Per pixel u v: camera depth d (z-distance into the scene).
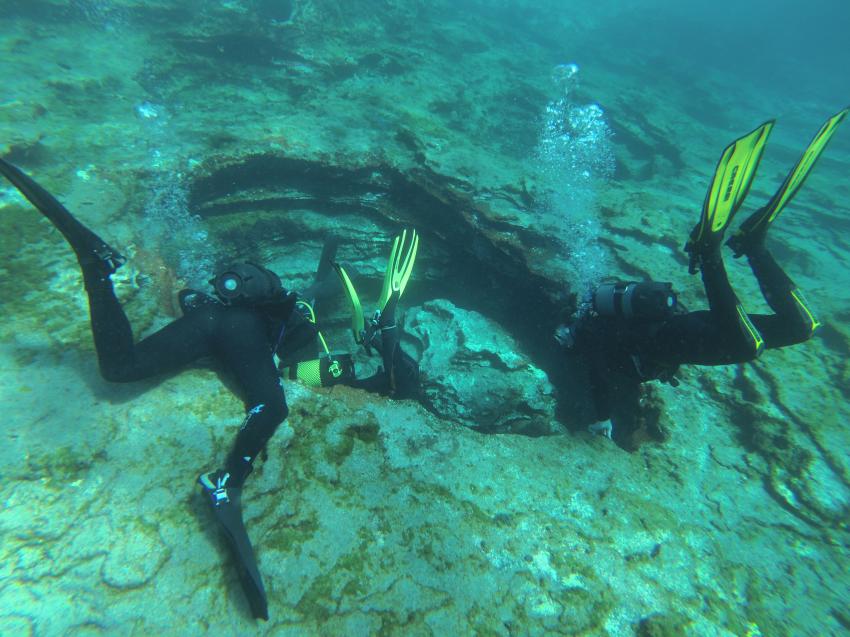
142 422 2.05
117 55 6.10
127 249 3.37
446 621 1.76
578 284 3.94
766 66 23.61
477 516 2.19
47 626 1.46
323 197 5.10
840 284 4.96
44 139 4.01
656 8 26.78
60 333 2.40
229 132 4.81
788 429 2.96
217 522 1.81
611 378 3.04
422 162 5.05
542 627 1.81
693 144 9.80
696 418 3.12
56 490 1.77
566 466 2.68
